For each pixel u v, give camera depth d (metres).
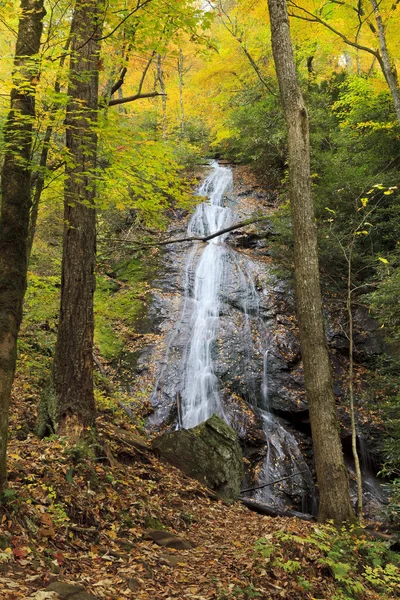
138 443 7.85
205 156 25.84
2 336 3.83
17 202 4.18
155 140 6.87
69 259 6.41
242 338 13.62
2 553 3.36
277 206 20.00
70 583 3.27
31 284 9.76
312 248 6.71
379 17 10.62
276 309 14.59
